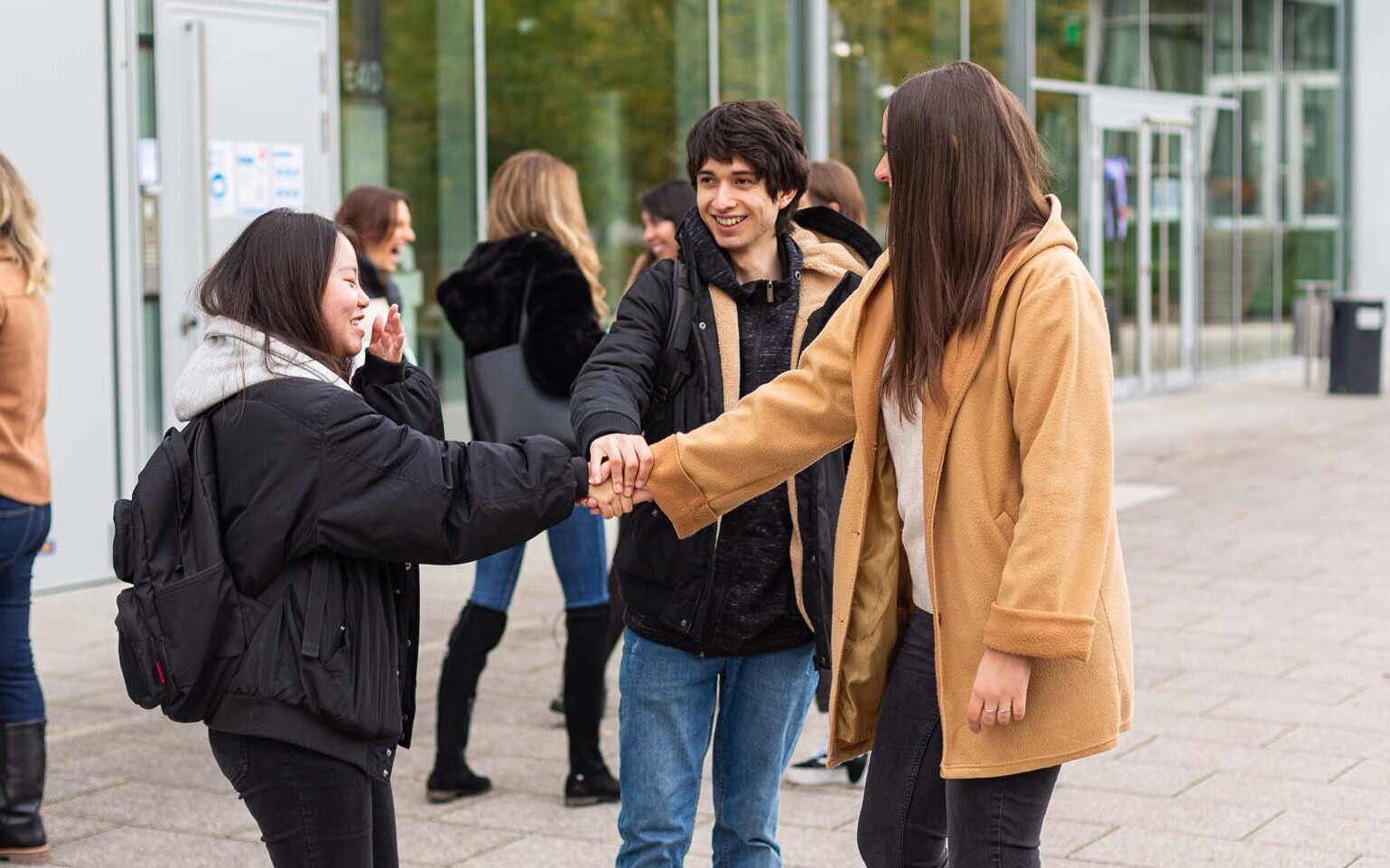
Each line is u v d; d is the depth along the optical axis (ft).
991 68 49.62
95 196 27.02
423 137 33.65
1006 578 8.80
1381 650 22.35
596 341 14.85
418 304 34.09
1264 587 26.53
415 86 33.37
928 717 9.71
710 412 11.29
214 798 16.53
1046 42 51.62
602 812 16.01
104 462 27.30
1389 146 70.69
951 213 9.15
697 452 10.40
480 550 9.45
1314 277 68.59
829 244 11.71
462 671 16.26
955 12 47.91
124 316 27.43
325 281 9.51
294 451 9.09
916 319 9.30
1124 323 55.42
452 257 34.65
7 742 14.48
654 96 38.96
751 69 41.68
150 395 28.12
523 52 35.73
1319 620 24.21
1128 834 15.30
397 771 17.37
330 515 9.07
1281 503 34.68
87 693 20.68
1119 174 55.01
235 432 9.18
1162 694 20.21
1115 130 54.85
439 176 34.12
